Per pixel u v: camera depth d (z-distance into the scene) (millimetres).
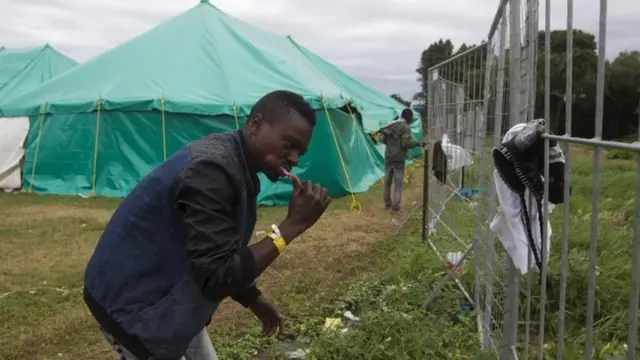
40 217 9430
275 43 14344
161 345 2129
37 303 5613
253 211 2223
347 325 4883
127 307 2107
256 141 2121
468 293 5207
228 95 11305
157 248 2086
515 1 2992
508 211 2998
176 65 12000
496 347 3666
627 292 4426
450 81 6094
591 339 1963
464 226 5598
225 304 5461
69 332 4910
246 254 1982
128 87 11508
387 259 6871
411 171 16312
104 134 11391
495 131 3529
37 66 17078
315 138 11500
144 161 11297
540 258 2947
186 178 1991
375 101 19828
